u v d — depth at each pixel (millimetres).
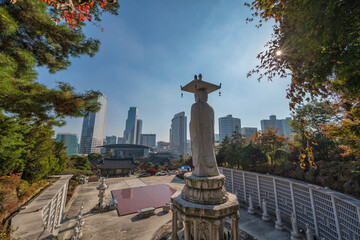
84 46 7293
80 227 13094
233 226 7078
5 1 5035
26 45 6469
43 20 5625
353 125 5445
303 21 3131
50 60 7246
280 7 3670
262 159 23984
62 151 27219
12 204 10211
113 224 14531
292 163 19531
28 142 15062
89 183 32781
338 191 13242
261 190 19578
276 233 13477
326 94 3805
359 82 3031
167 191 26391
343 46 2881
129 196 23578
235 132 28906
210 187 7262
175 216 8125
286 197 16281
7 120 8383
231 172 24734
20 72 5824
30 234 7629
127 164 47750
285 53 3797
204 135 8062
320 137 17234
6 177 11672
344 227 10633
